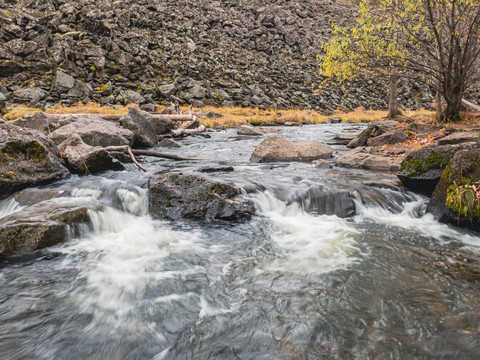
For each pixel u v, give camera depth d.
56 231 4.77
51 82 27.45
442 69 14.53
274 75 41.16
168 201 6.11
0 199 6.55
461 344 2.78
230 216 5.81
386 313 3.25
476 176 5.36
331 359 2.66
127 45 34.16
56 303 3.49
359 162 9.53
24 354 2.78
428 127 12.84
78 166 8.21
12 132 7.34
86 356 2.76
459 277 3.91
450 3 13.13
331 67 13.91
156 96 30.78
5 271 4.17
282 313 3.30
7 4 32.25
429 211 6.04
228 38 43.88
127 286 3.84
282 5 56.75
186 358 2.73
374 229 5.54
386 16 13.56
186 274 4.11
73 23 33.03
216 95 33.97
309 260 4.46
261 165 9.83
